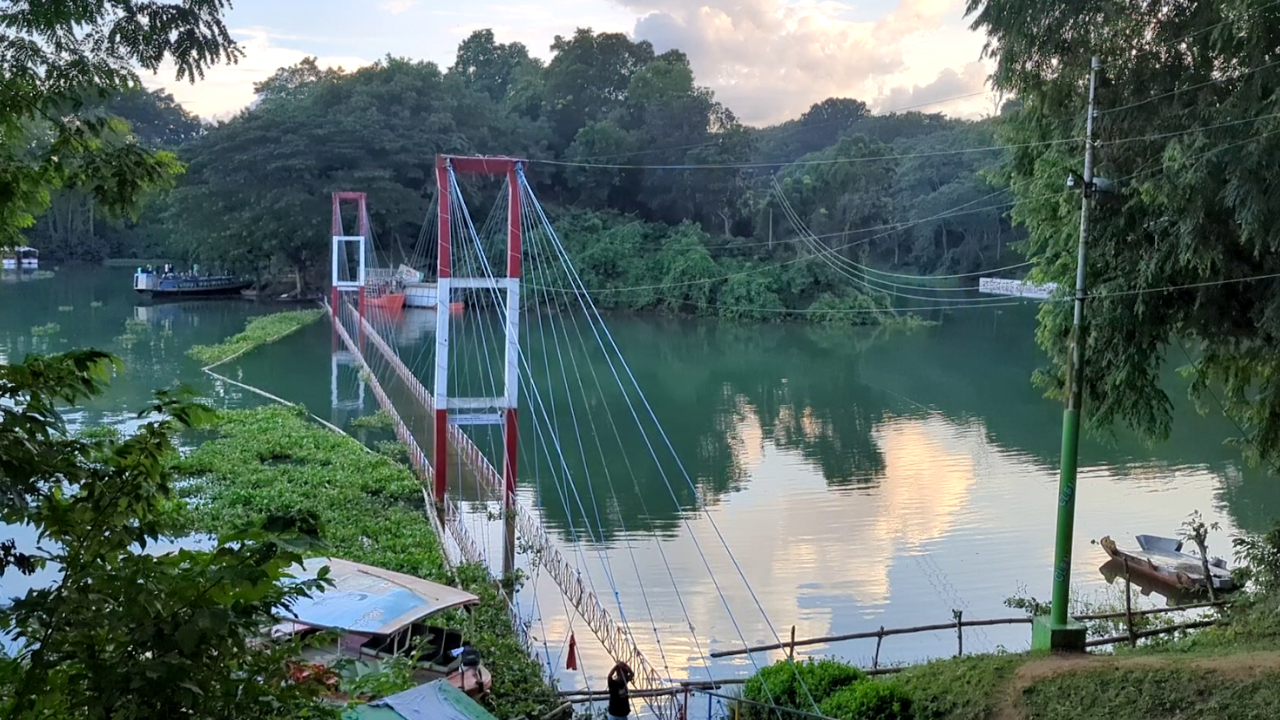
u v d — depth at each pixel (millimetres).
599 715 12219
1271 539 14852
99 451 4539
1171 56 13984
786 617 16109
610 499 22844
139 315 60625
